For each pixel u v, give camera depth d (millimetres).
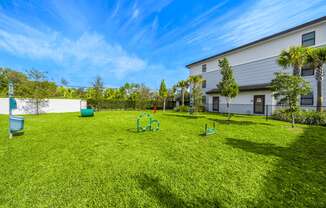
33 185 2875
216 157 4266
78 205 2352
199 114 17344
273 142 5676
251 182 2967
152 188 2795
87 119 12953
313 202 2395
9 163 3848
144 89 29438
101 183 2963
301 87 8141
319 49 9695
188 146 5289
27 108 18344
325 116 9031
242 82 18594
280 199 2467
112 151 4797
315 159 4059
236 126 8977
